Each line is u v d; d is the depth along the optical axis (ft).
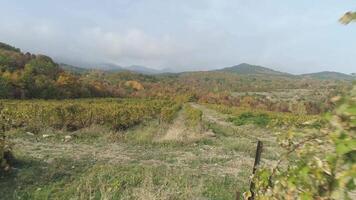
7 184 25.21
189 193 23.67
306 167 5.33
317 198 4.96
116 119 62.13
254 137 65.87
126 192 23.56
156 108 101.19
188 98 297.53
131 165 33.81
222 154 44.06
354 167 4.09
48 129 51.67
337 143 4.19
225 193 26.40
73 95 216.13
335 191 4.36
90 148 42.22
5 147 29.50
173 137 51.34
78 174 29.17
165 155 40.86
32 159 33.06
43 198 22.99
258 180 7.55
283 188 6.19
